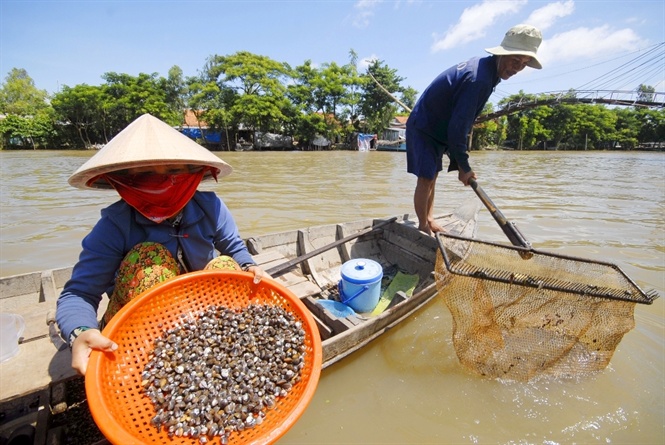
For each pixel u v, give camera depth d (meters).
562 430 1.98
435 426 2.01
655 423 2.02
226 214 2.05
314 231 3.76
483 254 2.35
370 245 4.11
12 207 6.65
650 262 4.26
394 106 36.56
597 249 4.68
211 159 1.67
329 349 2.15
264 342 1.67
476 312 2.25
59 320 1.46
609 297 2.17
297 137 33.91
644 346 2.66
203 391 1.46
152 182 1.60
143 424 1.34
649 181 11.27
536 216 6.40
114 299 1.76
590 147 44.88
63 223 5.65
